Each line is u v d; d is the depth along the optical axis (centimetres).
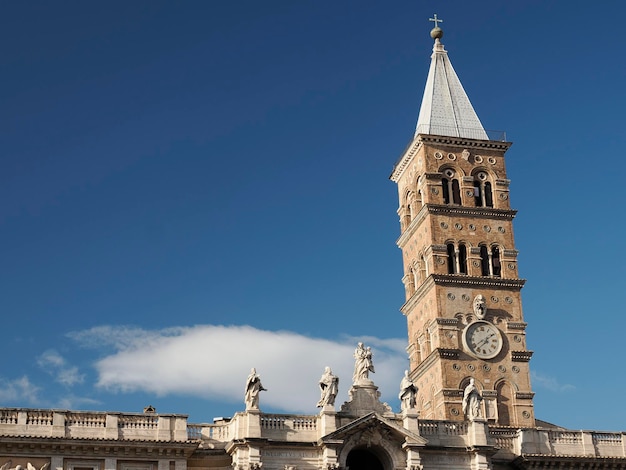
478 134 13512
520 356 12556
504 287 12812
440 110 13588
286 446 9806
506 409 12362
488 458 10156
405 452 9962
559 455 10419
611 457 10512
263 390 9912
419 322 12988
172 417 9806
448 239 12900
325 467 9725
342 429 9781
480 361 12438
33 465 9400
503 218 13125
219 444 9919
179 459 9675
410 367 13088
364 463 10344
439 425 10231
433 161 13212
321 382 10044
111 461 9550
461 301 12650
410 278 13388
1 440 9325
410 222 13525
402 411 10206
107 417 9688
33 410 9562
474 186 13288
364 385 10231
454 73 14012
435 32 14288
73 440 9456
